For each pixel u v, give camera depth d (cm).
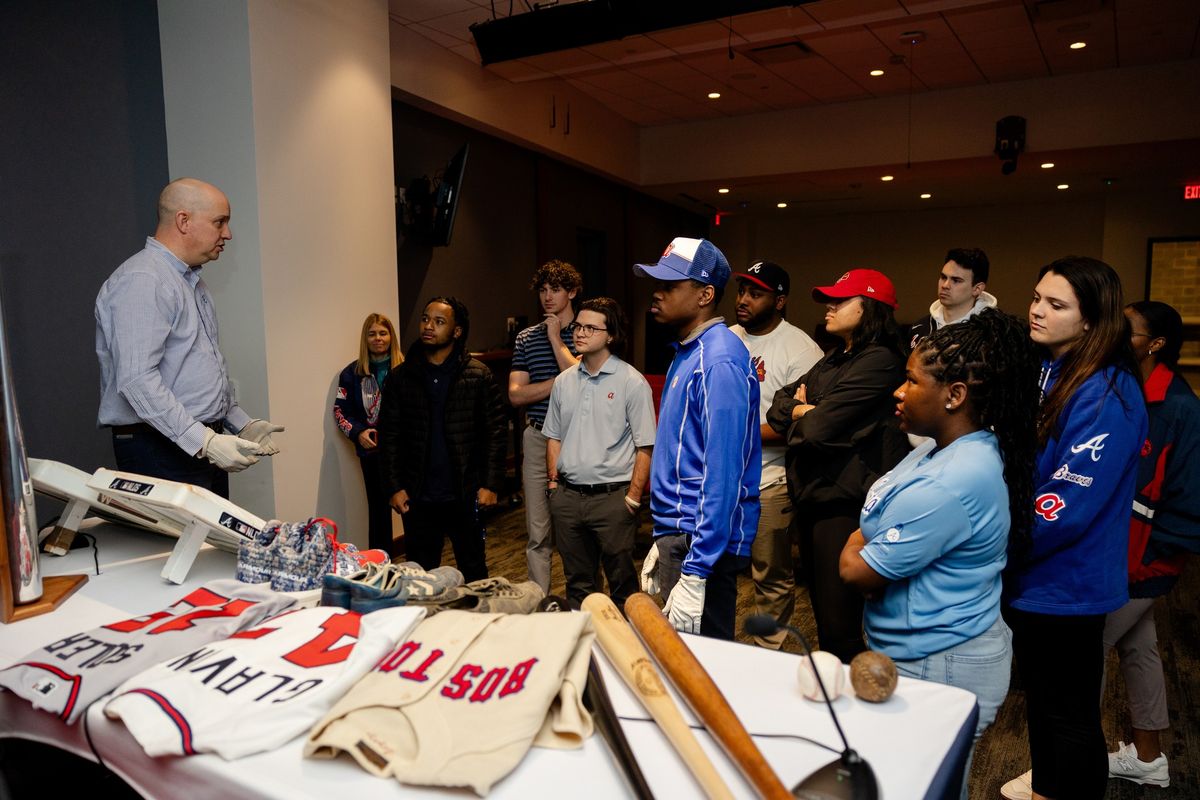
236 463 192
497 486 325
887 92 748
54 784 145
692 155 866
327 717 95
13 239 301
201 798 94
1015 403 136
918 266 1151
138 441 208
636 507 266
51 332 315
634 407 263
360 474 411
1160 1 515
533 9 479
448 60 561
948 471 131
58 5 313
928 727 104
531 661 102
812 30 568
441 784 85
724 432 171
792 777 92
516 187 682
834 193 958
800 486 235
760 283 290
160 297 202
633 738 100
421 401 311
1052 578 155
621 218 892
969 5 522
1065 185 901
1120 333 154
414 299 552
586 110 759
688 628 169
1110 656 298
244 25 335
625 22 407
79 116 322
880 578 136
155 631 120
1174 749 233
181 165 355
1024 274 1087
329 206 384
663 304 191
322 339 383
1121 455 149
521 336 352
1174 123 661
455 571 143
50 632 132
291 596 136
